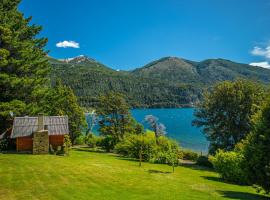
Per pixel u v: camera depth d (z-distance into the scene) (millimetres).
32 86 40062
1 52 34000
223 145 45531
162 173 27219
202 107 49125
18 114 37344
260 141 19766
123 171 24891
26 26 43625
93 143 58062
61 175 20344
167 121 161250
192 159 48531
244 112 43844
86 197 15305
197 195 18000
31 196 14852
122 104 53938
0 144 35375
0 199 14062
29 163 24562
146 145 39250
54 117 39719
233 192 20906
